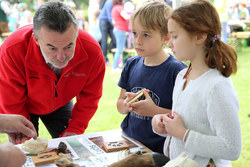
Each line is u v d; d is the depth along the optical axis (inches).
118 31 209.5
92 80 69.8
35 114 75.6
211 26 40.3
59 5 53.1
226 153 37.8
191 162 37.5
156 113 53.4
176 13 41.1
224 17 220.5
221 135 38.2
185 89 43.6
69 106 79.7
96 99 72.2
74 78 66.9
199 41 40.8
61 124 79.1
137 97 52.8
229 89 38.9
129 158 41.6
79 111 71.8
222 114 38.0
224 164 43.4
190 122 42.0
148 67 58.6
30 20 303.7
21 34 62.1
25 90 67.2
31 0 489.7
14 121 47.7
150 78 57.9
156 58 57.9
